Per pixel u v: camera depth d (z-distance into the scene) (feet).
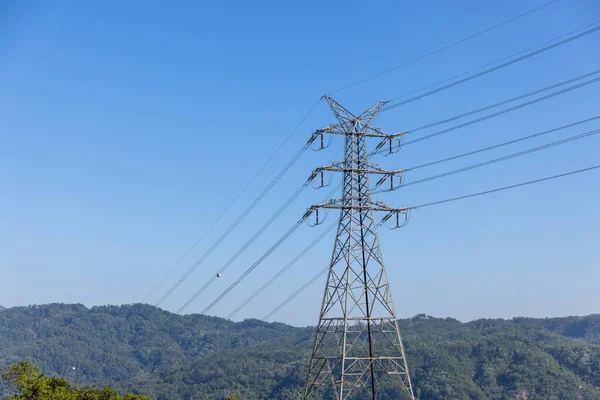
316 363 199.52
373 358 194.29
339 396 191.11
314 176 208.64
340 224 204.03
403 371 196.85
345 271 196.54
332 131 205.67
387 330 198.39
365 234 204.33
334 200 203.31
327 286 200.54
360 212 205.57
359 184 207.21
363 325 201.67
